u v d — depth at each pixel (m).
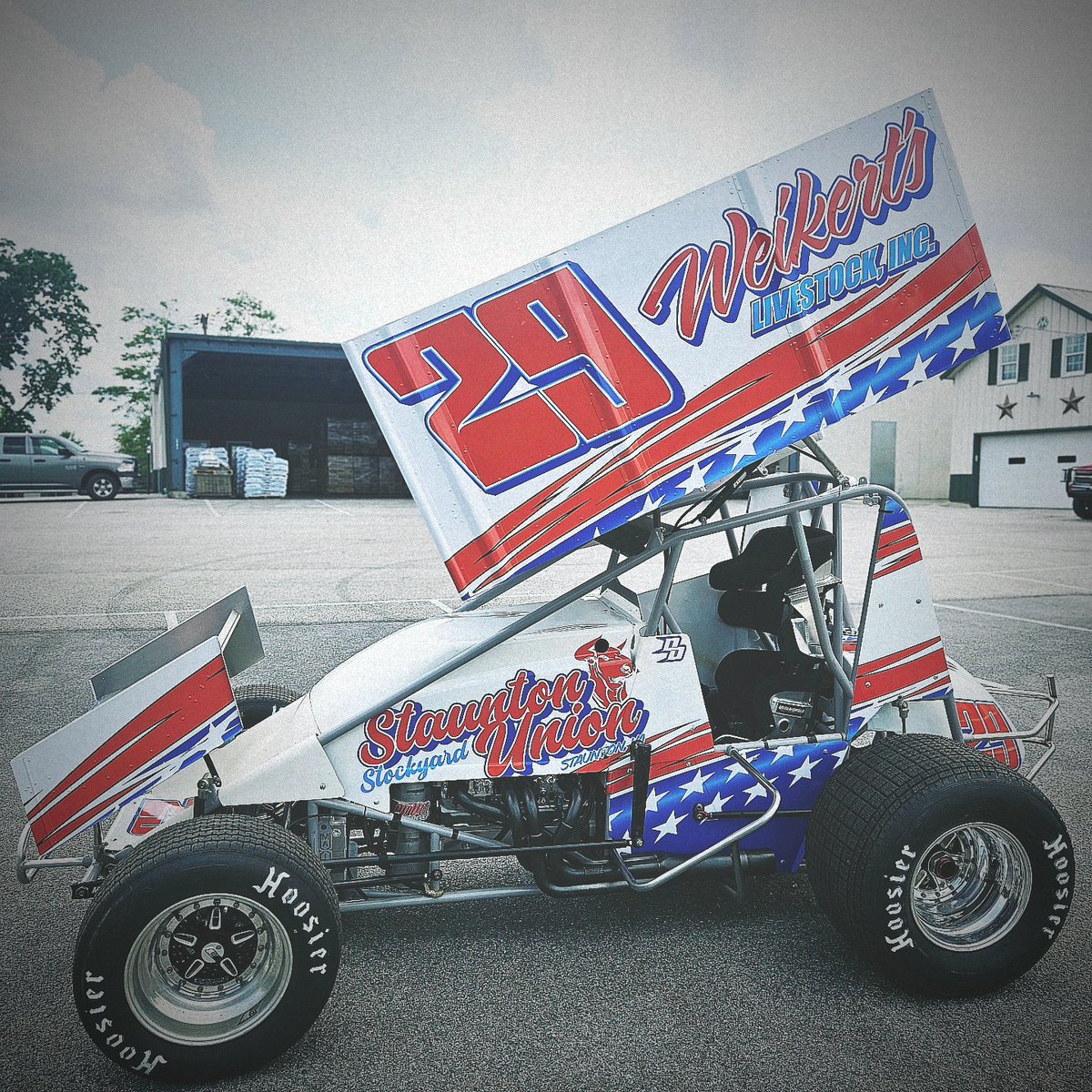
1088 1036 2.45
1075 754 4.91
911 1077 2.28
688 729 2.84
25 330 52.19
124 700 2.45
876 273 2.78
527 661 2.72
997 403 30.23
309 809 2.69
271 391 37.06
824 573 3.16
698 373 2.63
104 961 2.14
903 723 3.05
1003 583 11.20
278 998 2.27
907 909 2.54
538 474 2.53
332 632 7.95
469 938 2.99
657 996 2.64
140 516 20.70
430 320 2.47
